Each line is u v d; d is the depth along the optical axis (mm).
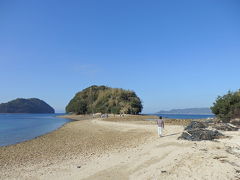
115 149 17375
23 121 74750
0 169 12492
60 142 22781
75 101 139125
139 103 101438
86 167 12375
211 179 9383
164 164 11680
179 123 40750
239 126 25297
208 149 13656
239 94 32625
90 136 27062
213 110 33969
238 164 10797
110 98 110188
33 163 13867
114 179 10266
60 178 10680
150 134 25078
